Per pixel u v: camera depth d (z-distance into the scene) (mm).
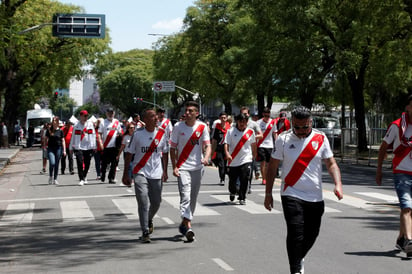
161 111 17328
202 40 56188
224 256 7895
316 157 6273
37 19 40531
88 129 18109
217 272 7000
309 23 33031
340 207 12523
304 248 6309
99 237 9500
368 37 30859
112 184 18219
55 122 18281
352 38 32219
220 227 10164
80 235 9719
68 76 50625
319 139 6309
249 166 13000
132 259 7812
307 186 6238
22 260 7883
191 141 9156
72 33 31688
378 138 28578
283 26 33781
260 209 12320
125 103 103062
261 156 17062
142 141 9062
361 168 26578
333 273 6891
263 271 7020
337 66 32906
